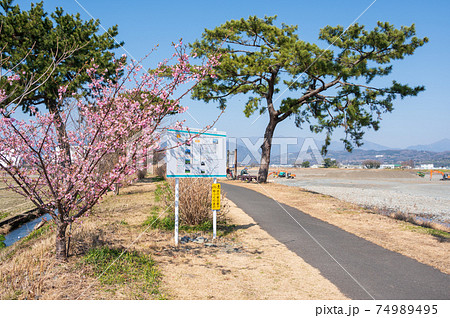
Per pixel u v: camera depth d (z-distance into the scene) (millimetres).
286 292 5188
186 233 9125
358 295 5074
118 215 11273
